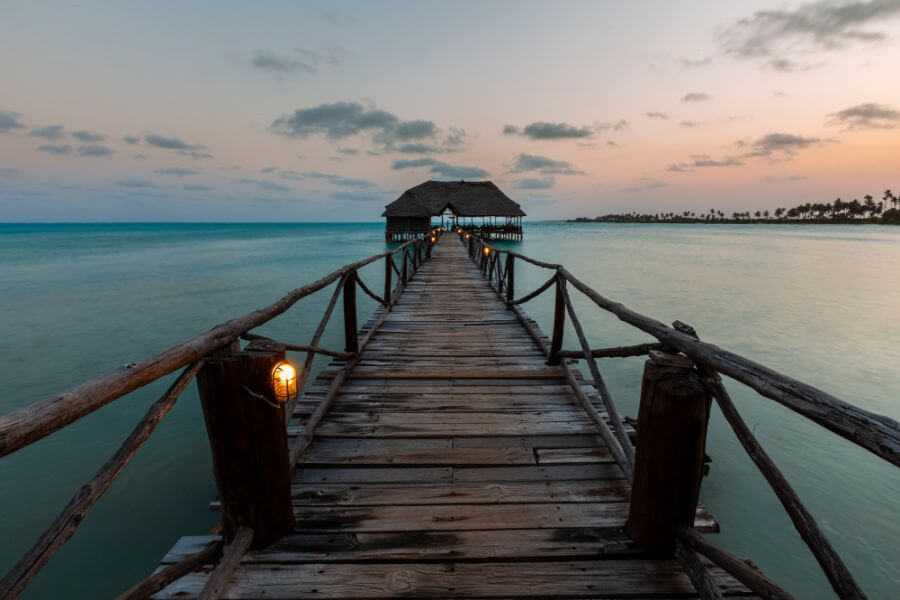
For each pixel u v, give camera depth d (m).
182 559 2.15
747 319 15.09
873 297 19.17
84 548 4.25
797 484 5.34
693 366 2.03
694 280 24.17
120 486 5.20
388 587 2.04
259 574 2.08
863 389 9.06
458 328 6.85
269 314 2.47
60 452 6.22
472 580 2.08
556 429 3.56
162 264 34.12
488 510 2.57
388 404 4.04
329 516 2.50
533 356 5.41
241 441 2.06
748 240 70.06
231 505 2.16
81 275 27.22
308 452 3.21
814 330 13.61
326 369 4.88
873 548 4.30
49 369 10.30
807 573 3.96
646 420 2.08
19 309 16.77
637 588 2.02
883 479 5.45
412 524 2.44
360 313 15.04
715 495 4.97
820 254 42.16
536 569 2.13
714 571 2.12
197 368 1.86
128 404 7.75
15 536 4.62
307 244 60.31
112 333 13.31
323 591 2.01
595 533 2.37
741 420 1.68
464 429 3.55
